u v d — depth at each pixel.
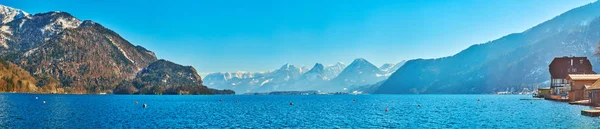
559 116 80.88
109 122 76.06
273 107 139.38
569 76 147.12
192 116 92.88
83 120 78.94
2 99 178.25
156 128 67.44
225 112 108.56
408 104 159.38
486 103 157.75
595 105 112.19
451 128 65.19
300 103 184.00
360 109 121.50
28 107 117.75
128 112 104.69
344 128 67.31
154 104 163.62
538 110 100.88
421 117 86.50
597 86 111.50
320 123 75.69
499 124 69.62
